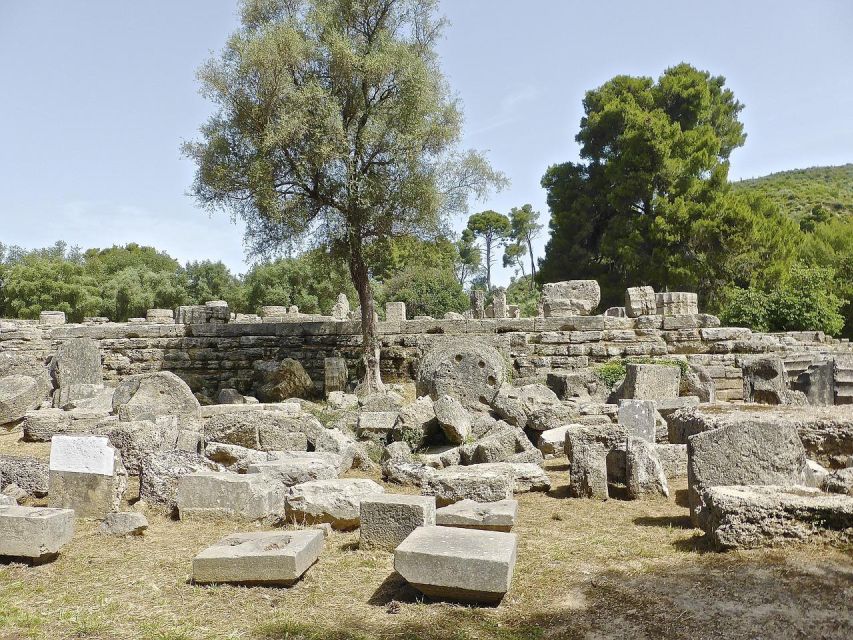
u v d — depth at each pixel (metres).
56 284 50.28
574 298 22.19
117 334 22.98
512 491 8.71
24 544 6.35
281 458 9.69
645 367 14.37
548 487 9.23
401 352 21.86
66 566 6.32
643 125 37.62
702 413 9.20
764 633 4.50
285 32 18.78
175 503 8.16
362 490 7.60
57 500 8.19
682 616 4.83
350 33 20.61
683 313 21.41
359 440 12.29
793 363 17.73
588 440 8.98
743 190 43.44
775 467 7.10
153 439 10.12
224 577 5.70
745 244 35.00
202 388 22.28
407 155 19.84
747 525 6.07
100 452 8.16
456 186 21.59
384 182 20.23
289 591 5.57
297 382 19.67
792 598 4.98
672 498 8.63
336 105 19.16
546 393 14.73
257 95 19.39
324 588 5.61
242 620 5.04
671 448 9.79
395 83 19.98
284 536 6.21
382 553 6.44
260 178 19.19
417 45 20.95
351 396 17.67
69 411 14.71
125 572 6.13
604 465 8.84
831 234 43.41
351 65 19.45
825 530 5.91
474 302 30.38
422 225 20.86
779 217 38.72
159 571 6.13
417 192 20.25
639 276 37.31
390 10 20.55
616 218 39.47
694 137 37.88
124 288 52.19
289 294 52.38
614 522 7.55
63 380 17.61
